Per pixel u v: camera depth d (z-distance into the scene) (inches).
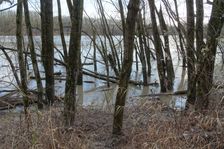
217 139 271.9
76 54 327.6
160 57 639.1
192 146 269.4
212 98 337.1
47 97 458.3
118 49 984.9
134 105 374.6
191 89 367.9
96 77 732.7
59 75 743.7
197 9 386.0
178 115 309.1
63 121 316.8
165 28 713.0
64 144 270.7
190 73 378.0
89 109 417.1
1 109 438.9
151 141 276.8
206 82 343.6
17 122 310.2
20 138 273.4
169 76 648.4
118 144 306.3
